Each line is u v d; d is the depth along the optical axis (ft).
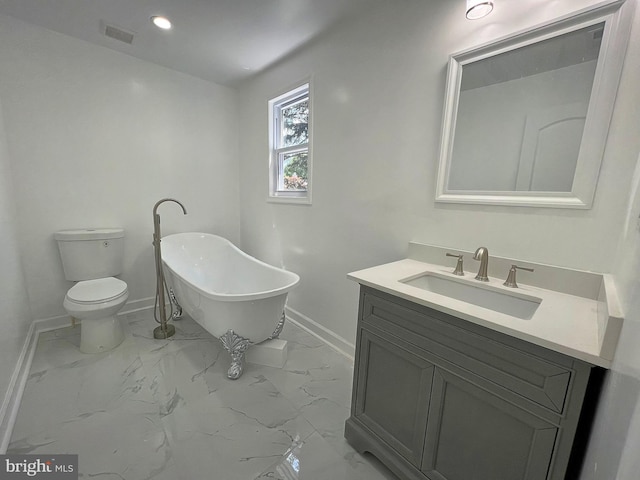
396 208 5.48
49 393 5.13
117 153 7.88
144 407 4.89
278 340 6.46
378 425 4.00
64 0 5.47
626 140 3.13
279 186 8.96
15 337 5.48
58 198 7.13
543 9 3.59
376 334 3.90
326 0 5.26
